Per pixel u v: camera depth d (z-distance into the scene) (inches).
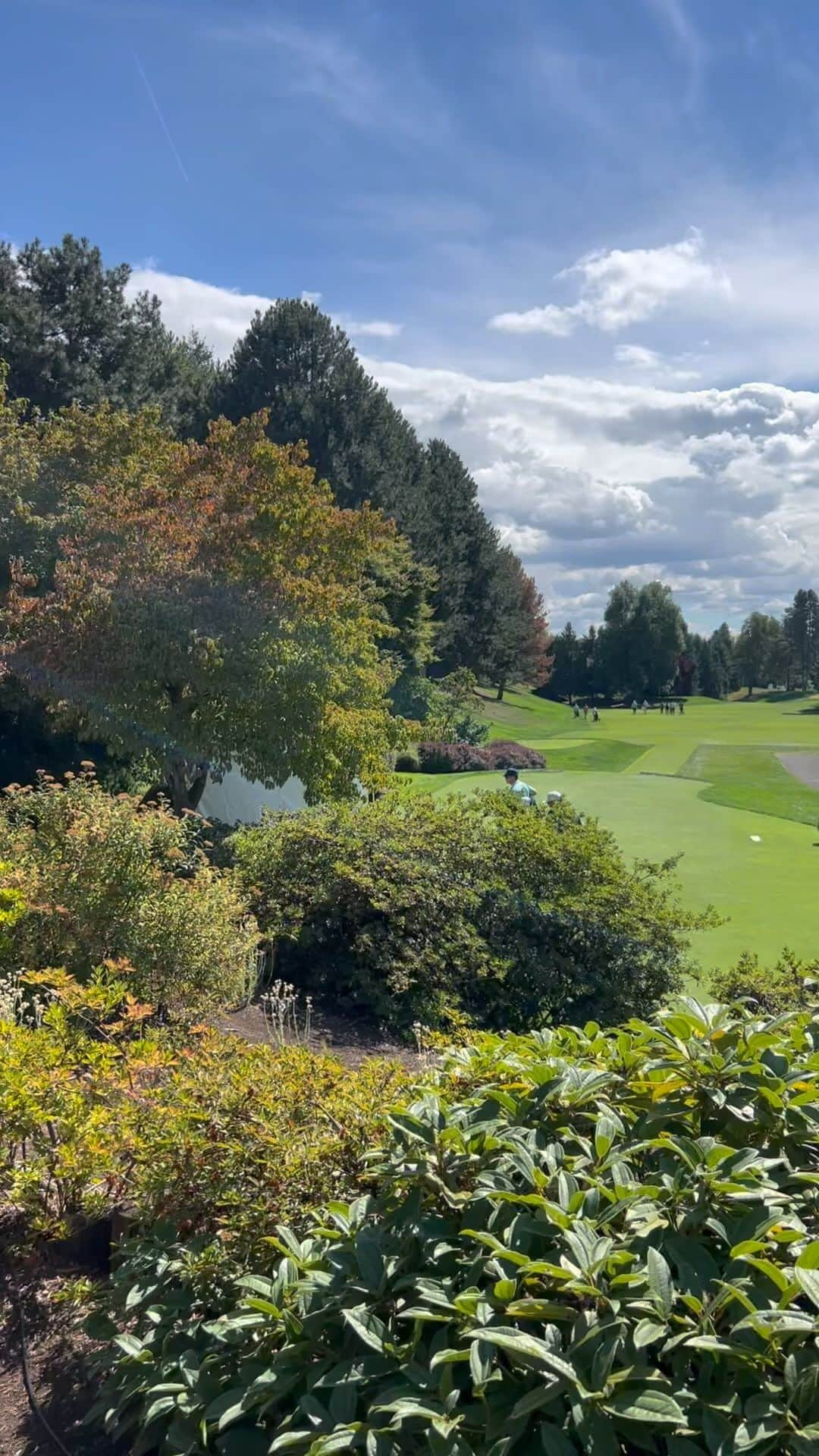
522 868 338.0
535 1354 72.5
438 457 2445.9
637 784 1082.7
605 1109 101.3
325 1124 127.1
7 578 743.7
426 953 302.0
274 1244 98.4
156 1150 122.1
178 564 593.3
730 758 1504.7
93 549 625.3
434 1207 97.6
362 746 598.2
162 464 724.0
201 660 572.4
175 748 606.9
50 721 723.4
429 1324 86.8
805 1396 71.6
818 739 1892.2
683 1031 109.3
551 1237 85.2
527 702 3125.0
